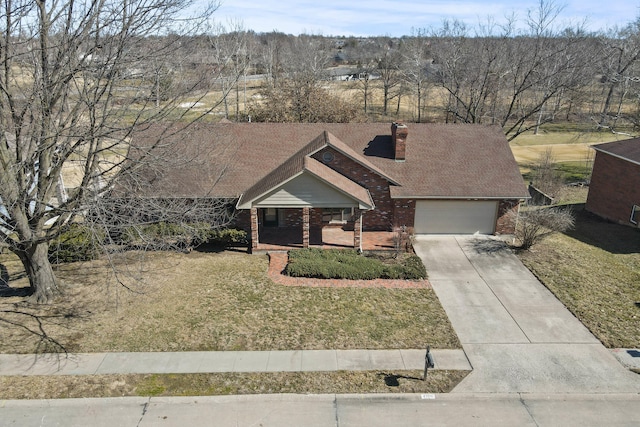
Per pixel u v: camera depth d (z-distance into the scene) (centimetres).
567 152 4569
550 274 1852
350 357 1320
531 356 1340
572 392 1196
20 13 1238
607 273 1877
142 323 1468
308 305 1591
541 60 3603
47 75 1282
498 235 2202
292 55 7131
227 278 1770
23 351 1322
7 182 1356
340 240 2116
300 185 1889
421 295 1678
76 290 1659
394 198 2086
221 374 1242
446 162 2245
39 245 1533
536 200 3053
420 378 1239
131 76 1362
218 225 1866
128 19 1278
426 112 6469
